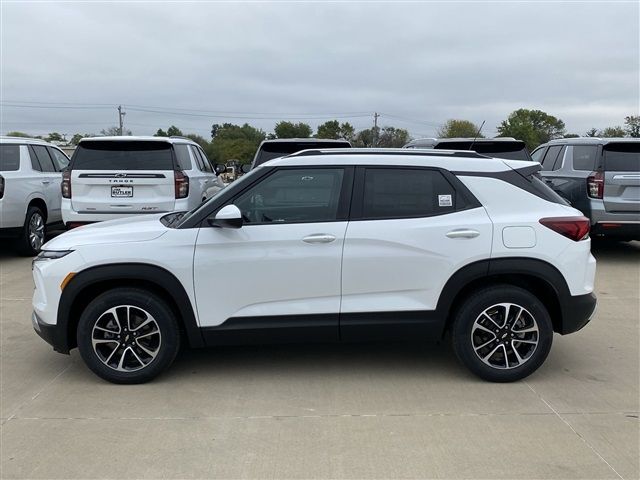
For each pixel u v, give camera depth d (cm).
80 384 431
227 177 2014
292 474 310
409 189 430
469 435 353
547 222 422
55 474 310
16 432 356
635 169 866
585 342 529
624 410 388
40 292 426
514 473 311
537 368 434
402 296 425
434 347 514
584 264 427
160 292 430
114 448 336
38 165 987
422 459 325
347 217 423
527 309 423
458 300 434
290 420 373
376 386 428
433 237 418
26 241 934
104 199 782
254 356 491
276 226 419
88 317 418
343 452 332
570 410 388
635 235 877
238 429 360
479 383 433
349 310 423
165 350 424
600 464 321
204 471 313
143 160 790
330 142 970
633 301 679
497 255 418
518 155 980
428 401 402
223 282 417
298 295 421
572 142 982
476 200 427
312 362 478
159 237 419
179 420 372
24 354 496
